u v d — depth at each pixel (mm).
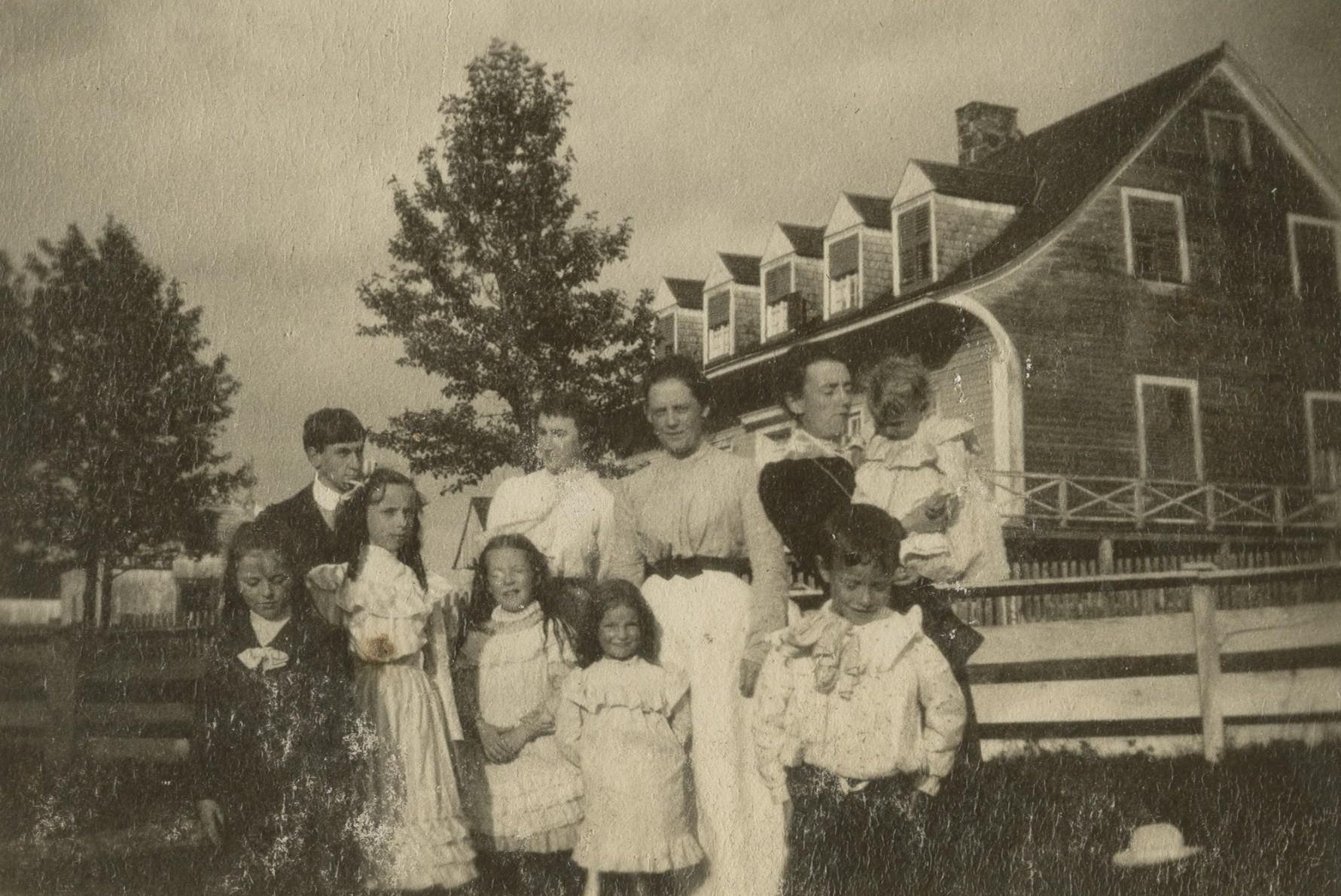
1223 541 4000
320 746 3346
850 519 3260
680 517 3293
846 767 3225
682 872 3232
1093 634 3650
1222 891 3438
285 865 3311
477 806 3307
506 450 3521
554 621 3342
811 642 3262
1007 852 3324
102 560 3895
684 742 3254
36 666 3775
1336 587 3797
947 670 3250
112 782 3691
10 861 3537
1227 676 3711
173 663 3777
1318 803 3562
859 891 3199
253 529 3393
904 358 3639
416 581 3385
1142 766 3568
